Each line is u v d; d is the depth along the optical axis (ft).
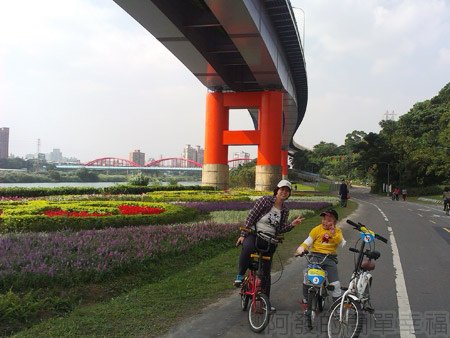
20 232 37.22
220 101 168.04
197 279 27.35
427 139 276.41
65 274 23.70
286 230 20.83
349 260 35.22
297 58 168.35
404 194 187.73
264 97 162.71
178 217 53.78
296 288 26.50
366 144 284.41
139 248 30.63
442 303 23.47
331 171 491.31
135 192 106.11
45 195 87.20
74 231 40.29
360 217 78.33
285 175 338.75
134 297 23.15
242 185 242.17
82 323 18.88
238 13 95.14
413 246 43.70
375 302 23.54
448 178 241.96
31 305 19.72
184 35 110.83
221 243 40.29
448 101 326.85
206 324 19.60
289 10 120.57
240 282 20.62
